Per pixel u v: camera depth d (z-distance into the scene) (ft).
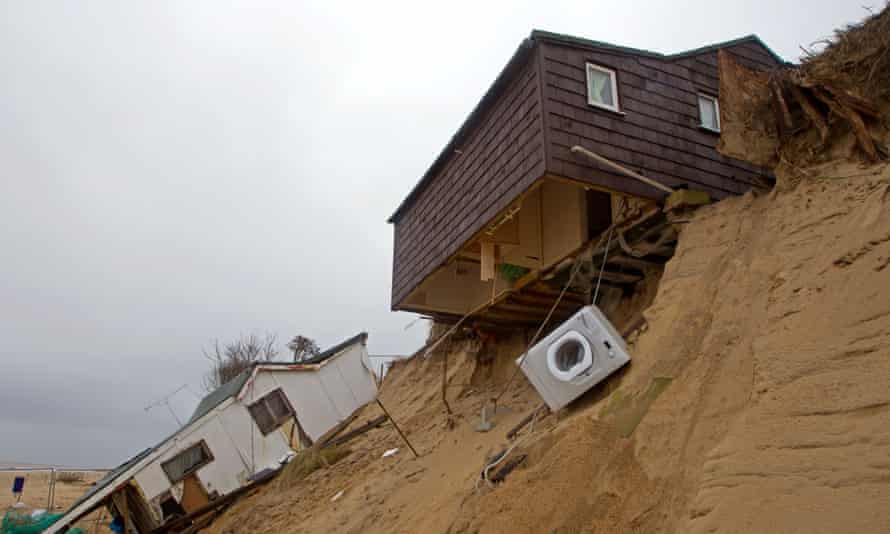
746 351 16.83
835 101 20.71
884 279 14.64
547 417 24.38
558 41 29.04
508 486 19.52
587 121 28.45
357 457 40.14
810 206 19.38
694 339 19.30
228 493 49.14
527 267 34.65
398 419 44.52
